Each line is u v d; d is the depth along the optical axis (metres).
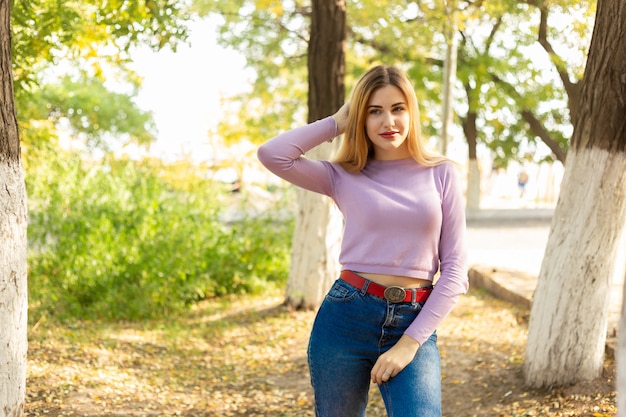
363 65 15.34
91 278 7.86
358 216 2.64
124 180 9.28
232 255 9.04
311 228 7.64
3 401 3.05
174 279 7.95
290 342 6.57
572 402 4.26
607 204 4.25
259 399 5.08
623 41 4.07
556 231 4.48
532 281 8.35
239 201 10.14
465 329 6.53
